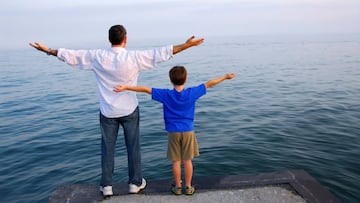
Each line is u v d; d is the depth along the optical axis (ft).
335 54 160.56
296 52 191.72
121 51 10.00
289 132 30.94
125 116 10.32
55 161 26.61
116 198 10.97
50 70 118.42
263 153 25.39
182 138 10.46
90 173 23.76
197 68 108.27
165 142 29.91
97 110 46.85
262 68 102.89
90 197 11.09
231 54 190.80
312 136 29.45
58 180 22.88
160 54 9.73
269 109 42.27
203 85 10.41
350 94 50.75
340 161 23.26
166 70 104.68
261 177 12.05
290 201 10.40
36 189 21.70
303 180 11.66
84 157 27.25
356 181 20.04
